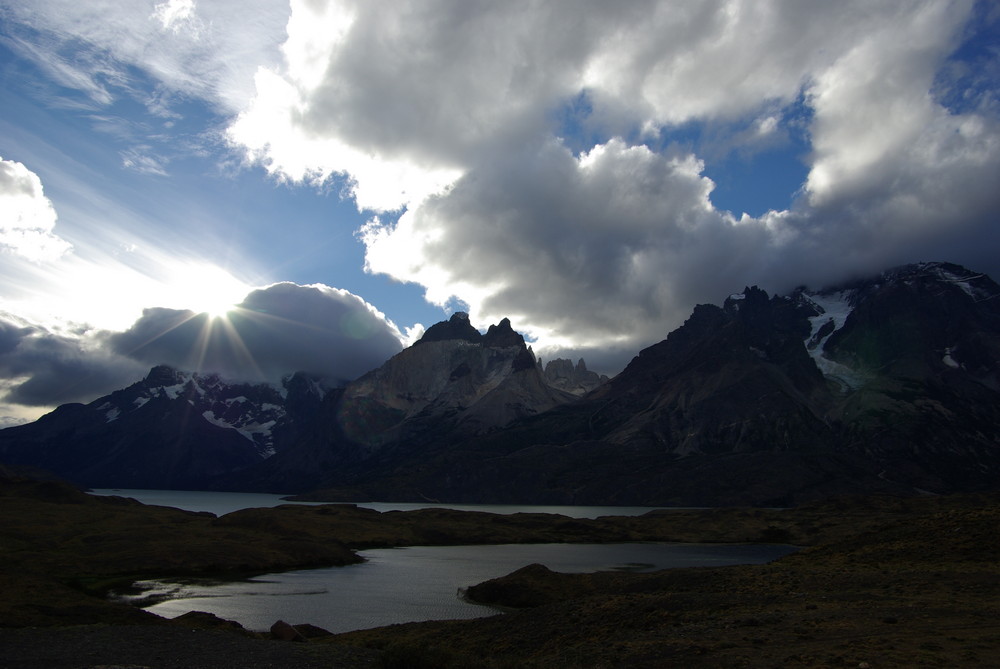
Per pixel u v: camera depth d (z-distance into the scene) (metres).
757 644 35.69
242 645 42.94
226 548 131.12
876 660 29.59
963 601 42.28
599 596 60.78
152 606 85.50
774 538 198.50
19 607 63.66
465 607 83.75
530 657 44.91
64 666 36.44
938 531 67.94
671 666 33.59
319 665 36.72
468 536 193.50
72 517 162.38
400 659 35.53
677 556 147.75
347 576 115.00
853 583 52.88
